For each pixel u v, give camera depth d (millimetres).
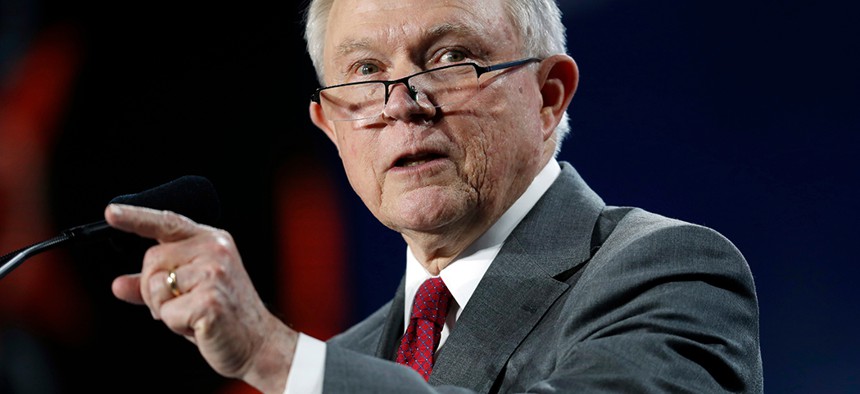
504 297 5406
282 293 10789
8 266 4180
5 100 10055
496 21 5621
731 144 9445
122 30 10516
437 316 5723
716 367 4676
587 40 9984
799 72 9203
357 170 5660
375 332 6668
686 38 9672
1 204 9930
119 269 10102
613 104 9891
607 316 4914
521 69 5668
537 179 5871
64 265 9992
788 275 9102
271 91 10922
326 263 10883
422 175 5422
